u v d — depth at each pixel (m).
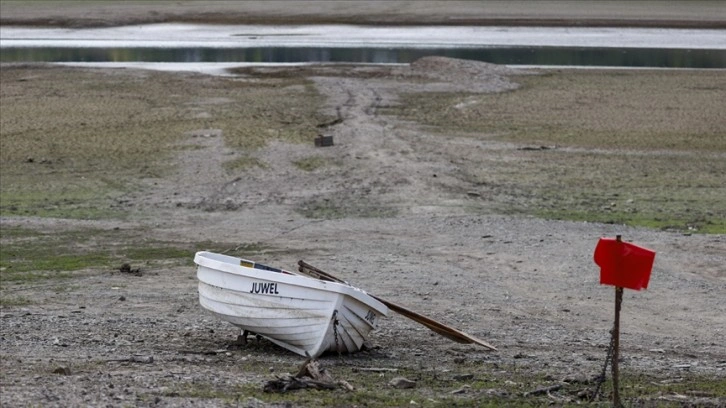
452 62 97.06
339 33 142.25
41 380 19.20
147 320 27.98
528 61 109.94
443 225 42.41
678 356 24.91
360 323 23.48
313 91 83.50
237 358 23.06
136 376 20.05
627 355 24.77
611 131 66.88
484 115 73.25
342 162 56.78
